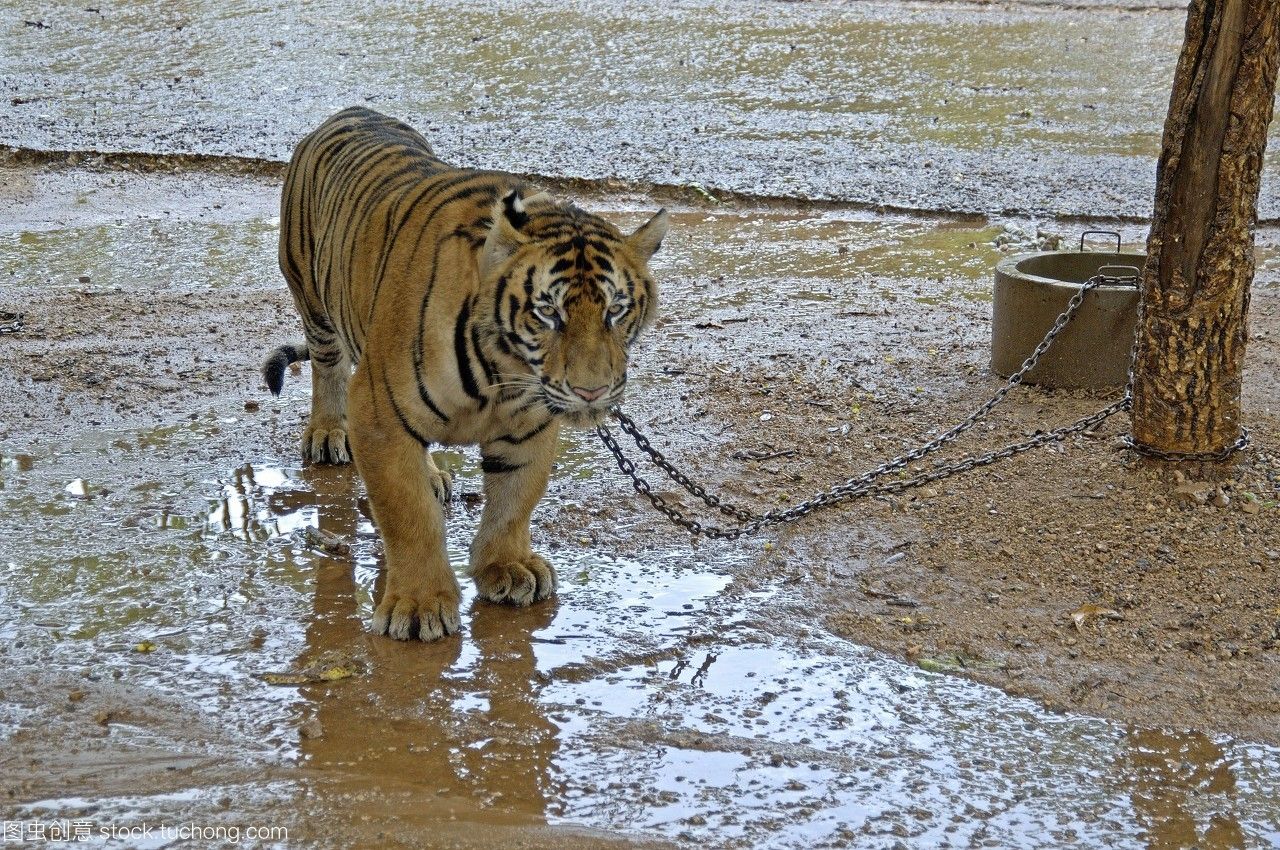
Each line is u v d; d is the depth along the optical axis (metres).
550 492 8.48
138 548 7.52
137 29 24.72
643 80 21.61
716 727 6.02
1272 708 6.21
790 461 8.91
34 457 8.70
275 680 6.24
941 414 9.56
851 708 6.20
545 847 5.07
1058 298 9.65
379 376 6.40
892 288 12.87
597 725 6.00
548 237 6.00
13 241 13.95
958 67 22.66
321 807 5.28
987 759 5.82
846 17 26.28
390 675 6.33
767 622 6.96
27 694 6.04
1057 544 7.68
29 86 20.55
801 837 5.25
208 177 16.77
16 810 5.21
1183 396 8.09
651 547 7.79
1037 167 17.09
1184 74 7.67
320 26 25.06
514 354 6.10
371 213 6.94
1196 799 5.56
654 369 10.61
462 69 22.17
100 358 10.52
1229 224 7.75
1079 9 26.92
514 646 6.66
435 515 6.69
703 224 15.16
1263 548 7.53
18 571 7.20
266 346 10.99
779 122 19.23
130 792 5.36
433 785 5.49
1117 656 6.64
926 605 7.14
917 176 16.69
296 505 8.19
